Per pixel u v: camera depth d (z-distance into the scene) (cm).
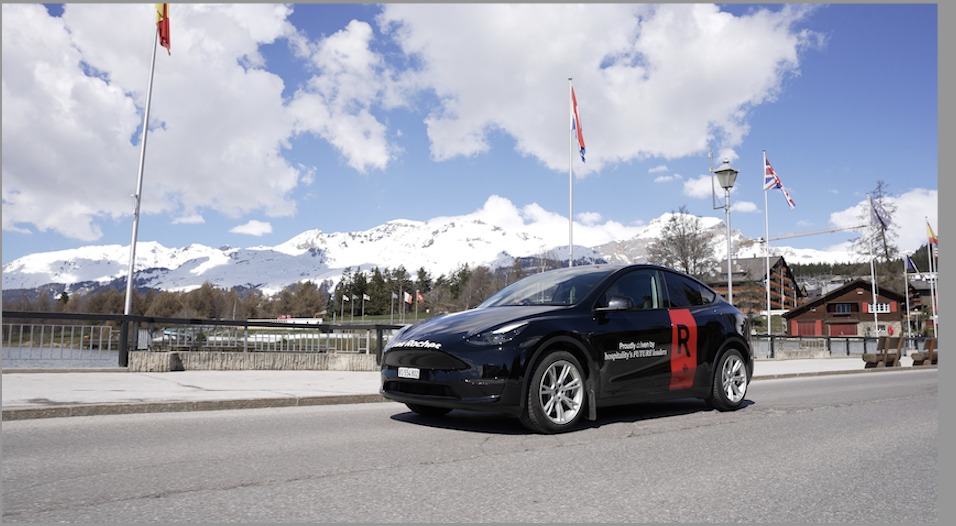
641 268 673
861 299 6975
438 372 530
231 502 319
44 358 1070
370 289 18000
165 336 1220
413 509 313
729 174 1941
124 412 635
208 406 684
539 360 538
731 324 727
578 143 2519
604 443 501
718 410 718
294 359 1277
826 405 789
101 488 341
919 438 547
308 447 469
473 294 12388
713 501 336
